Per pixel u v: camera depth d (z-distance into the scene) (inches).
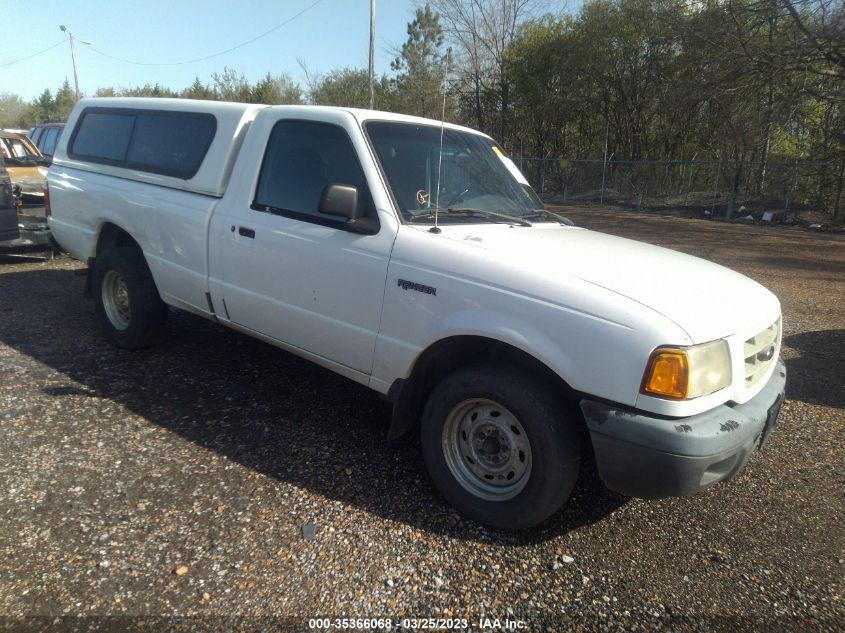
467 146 169.6
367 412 169.2
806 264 479.5
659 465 102.3
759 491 142.0
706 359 105.0
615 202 991.0
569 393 115.2
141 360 195.8
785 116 753.0
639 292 111.5
